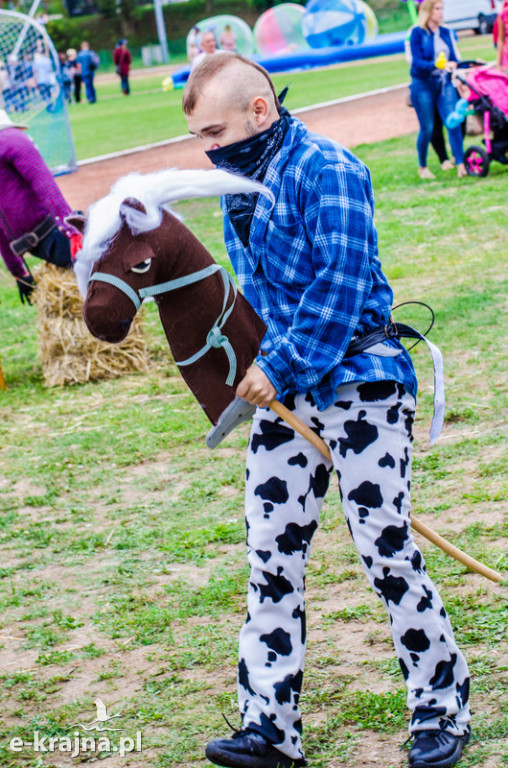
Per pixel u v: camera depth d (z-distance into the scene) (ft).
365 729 10.26
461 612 11.99
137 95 124.88
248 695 9.35
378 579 9.04
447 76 40.09
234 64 8.84
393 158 48.11
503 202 35.35
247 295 9.47
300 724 9.46
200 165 54.75
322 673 11.35
